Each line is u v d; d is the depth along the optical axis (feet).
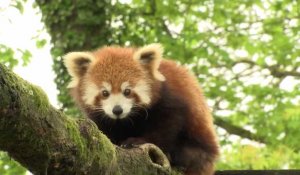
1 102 14.55
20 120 15.25
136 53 29.66
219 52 63.98
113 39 56.34
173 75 28.86
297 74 69.36
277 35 67.05
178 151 27.30
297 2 68.54
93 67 29.68
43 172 16.71
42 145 16.11
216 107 66.74
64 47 54.03
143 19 64.13
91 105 29.04
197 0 66.49
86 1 54.29
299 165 59.88
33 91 15.74
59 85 53.83
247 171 27.78
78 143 17.12
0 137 15.34
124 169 20.10
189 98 28.17
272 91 65.10
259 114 63.57
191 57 62.75
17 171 50.60
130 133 28.68
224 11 67.21
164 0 66.03
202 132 27.99
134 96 28.32
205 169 27.66
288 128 60.75
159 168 22.31
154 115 27.78
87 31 54.29
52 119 16.34
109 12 56.08
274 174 27.35
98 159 18.02
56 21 54.60
